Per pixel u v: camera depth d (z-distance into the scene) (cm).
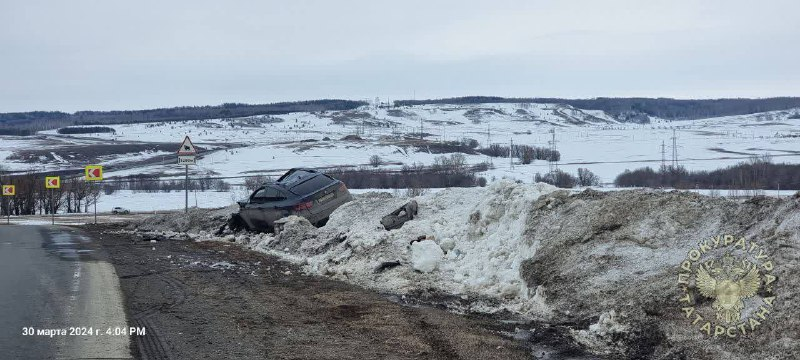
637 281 870
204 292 1122
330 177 2070
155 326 876
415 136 16100
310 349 770
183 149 2575
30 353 745
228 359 729
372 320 911
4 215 4997
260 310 978
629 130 18450
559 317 897
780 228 789
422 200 1647
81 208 6109
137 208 5666
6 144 17162
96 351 754
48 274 1317
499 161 8644
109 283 1205
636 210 1000
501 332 854
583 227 1023
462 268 1178
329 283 1204
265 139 17850
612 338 791
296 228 1734
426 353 755
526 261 1043
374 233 1392
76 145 16262
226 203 5691
